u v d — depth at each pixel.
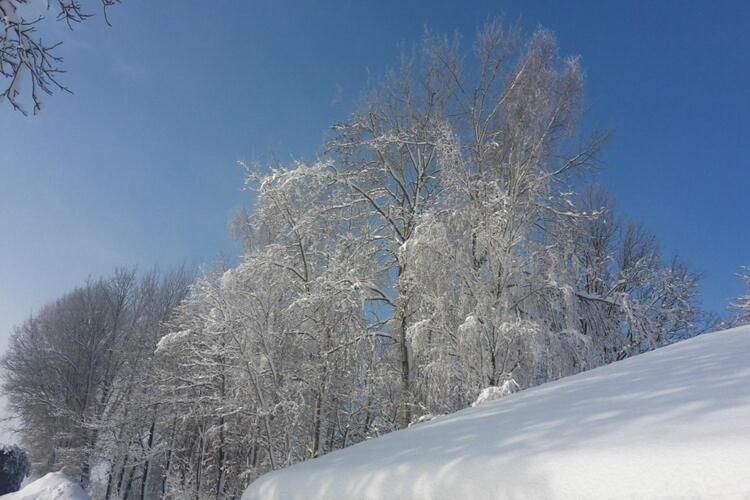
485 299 9.85
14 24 5.28
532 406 3.57
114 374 26.72
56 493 8.14
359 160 13.76
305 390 12.80
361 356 12.64
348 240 13.24
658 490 1.60
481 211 10.76
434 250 10.36
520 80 12.02
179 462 20.45
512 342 9.55
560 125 12.02
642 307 12.20
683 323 15.88
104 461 22.91
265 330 12.87
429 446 3.00
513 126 11.70
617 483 1.71
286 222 13.57
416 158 13.67
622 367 4.40
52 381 27.41
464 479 2.23
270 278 13.25
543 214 11.45
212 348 13.73
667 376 3.41
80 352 27.30
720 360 3.62
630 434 2.09
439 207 12.19
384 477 2.67
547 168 11.71
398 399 12.51
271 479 3.74
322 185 13.21
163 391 18.12
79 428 23.83
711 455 1.63
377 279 13.26
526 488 1.95
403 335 12.05
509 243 10.27
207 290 13.48
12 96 5.39
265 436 13.02
